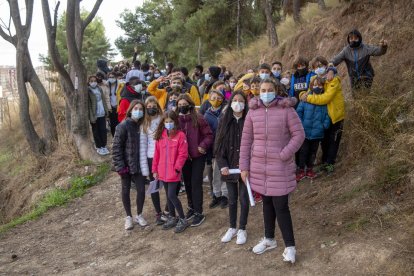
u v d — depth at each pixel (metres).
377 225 4.27
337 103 5.70
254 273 4.29
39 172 10.00
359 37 5.90
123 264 5.17
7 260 5.86
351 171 5.56
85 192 8.34
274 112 4.10
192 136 5.57
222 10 19.09
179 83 6.54
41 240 6.47
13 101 15.79
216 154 5.02
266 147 4.13
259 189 4.20
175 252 5.20
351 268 3.88
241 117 4.88
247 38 19.69
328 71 5.69
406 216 4.09
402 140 4.89
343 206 4.90
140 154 5.89
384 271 3.69
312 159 6.01
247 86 5.59
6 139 15.08
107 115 10.43
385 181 4.77
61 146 10.01
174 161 5.47
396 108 5.54
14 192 9.96
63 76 9.19
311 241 4.49
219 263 4.66
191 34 22.03
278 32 14.76
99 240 6.08
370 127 5.61
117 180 8.65
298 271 4.10
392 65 6.64
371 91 5.94
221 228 5.54
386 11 8.20
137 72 10.07
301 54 10.68
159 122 5.59
